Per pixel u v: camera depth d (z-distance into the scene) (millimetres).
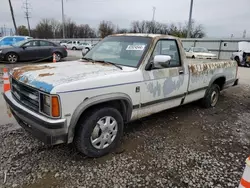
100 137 3064
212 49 26906
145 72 3486
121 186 2582
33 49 13219
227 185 2676
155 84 3643
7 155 3068
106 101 2992
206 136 3984
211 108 5609
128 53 3748
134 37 3949
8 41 17000
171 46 4020
